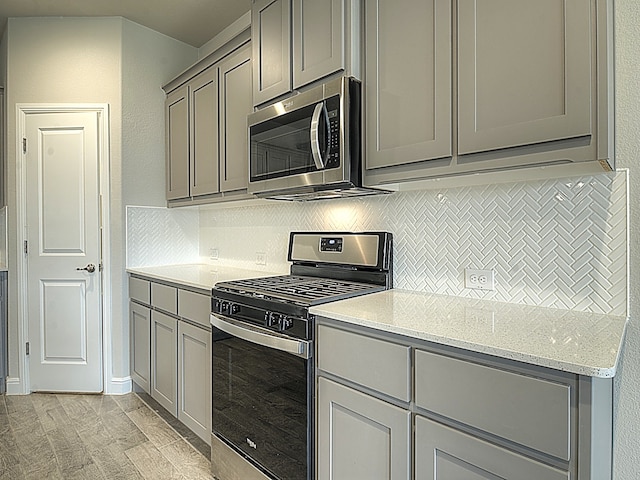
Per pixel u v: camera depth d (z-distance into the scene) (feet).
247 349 5.78
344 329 4.54
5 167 9.86
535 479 3.13
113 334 9.70
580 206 4.70
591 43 3.62
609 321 4.21
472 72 4.37
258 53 6.92
